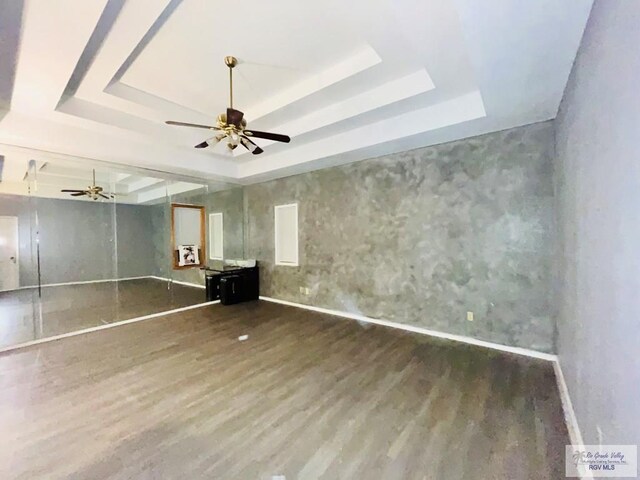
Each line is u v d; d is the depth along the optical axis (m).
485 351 3.44
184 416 2.23
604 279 1.47
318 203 5.30
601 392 1.51
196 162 5.16
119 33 2.28
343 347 3.60
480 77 2.30
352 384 2.70
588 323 1.76
